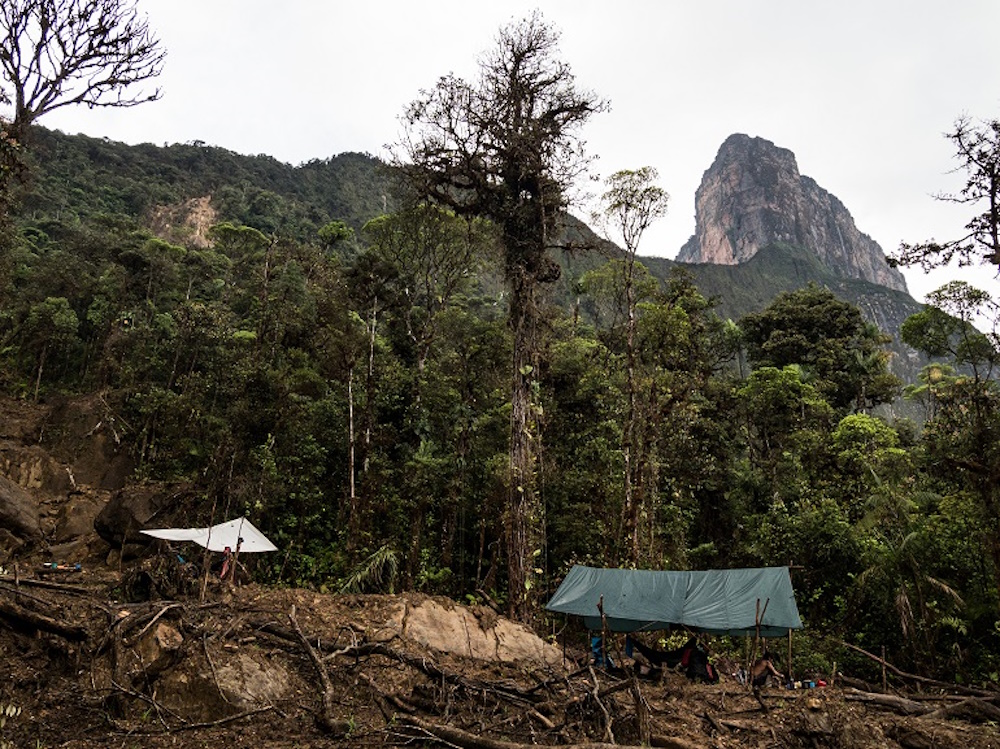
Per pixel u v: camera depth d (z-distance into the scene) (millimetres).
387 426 22406
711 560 24438
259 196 89750
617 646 13836
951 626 15078
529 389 18891
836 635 16594
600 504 21141
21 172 14906
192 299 39000
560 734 7047
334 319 26391
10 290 34438
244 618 8898
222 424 24578
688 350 23969
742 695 9914
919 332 17188
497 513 20406
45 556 18297
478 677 8930
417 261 29078
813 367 40500
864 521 18000
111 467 25422
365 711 7703
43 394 30984
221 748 6410
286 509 20156
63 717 6914
